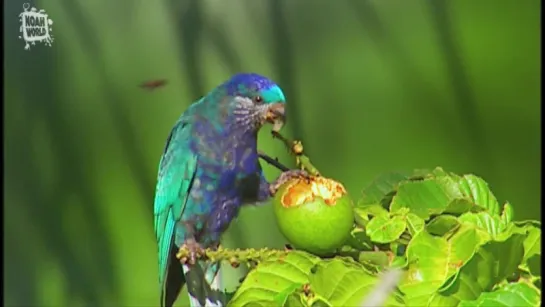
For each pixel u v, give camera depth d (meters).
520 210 8.91
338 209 3.14
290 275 2.89
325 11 8.94
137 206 8.96
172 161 5.14
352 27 8.94
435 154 8.98
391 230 2.99
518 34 8.96
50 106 8.80
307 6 8.91
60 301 8.84
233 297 2.90
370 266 2.92
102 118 8.85
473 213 3.08
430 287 2.72
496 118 9.02
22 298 8.73
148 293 8.93
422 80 9.04
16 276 8.73
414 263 2.80
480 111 9.02
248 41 8.80
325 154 8.96
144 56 8.76
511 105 8.99
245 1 8.77
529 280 2.86
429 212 3.15
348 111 8.99
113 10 8.73
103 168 8.95
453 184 3.30
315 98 8.95
